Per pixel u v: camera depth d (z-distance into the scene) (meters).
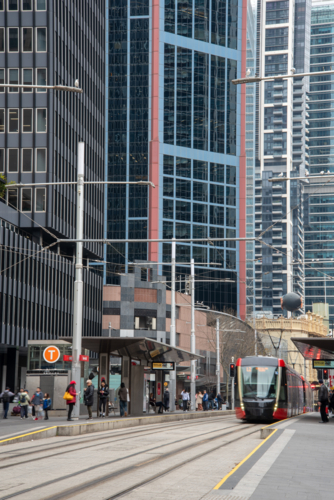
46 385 55.44
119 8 181.88
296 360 159.00
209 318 129.25
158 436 33.81
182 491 15.52
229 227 180.50
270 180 39.50
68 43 105.94
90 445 28.44
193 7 183.88
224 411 75.12
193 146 179.25
